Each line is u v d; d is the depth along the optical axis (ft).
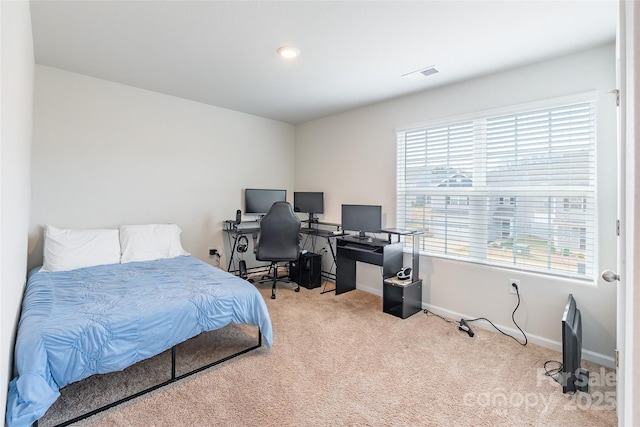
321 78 9.86
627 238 3.18
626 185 3.53
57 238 9.09
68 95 9.77
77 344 5.22
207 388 6.31
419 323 9.62
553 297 8.05
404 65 8.77
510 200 9.00
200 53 8.27
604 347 7.33
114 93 10.62
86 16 6.58
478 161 9.64
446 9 6.15
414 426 5.36
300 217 15.90
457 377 6.78
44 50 8.23
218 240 13.61
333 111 13.76
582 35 6.95
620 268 4.26
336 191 14.26
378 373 6.89
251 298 7.63
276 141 15.64
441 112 10.46
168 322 6.27
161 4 6.15
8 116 3.52
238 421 5.41
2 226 3.28
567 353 6.22
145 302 6.45
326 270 14.75
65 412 5.53
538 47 7.54
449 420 5.51
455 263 10.00
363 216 12.03
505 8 6.08
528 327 8.48
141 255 10.20
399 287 10.11
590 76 7.51
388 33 7.09
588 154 7.63
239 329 9.07
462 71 9.04
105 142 10.53
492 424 5.42
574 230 7.88
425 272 10.79
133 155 11.14
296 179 16.38
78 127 10.00
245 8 6.25
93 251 9.43
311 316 10.07
